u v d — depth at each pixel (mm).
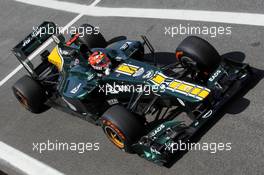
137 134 30562
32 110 39656
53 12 54750
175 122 30406
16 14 57688
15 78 46344
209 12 43438
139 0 49812
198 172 29391
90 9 52031
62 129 37312
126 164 32000
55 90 40344
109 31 47031
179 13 45062
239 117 31844
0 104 43094
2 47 52375
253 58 36406
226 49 38500
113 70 33844
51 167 34125
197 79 34438
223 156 29766
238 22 40781
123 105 34375
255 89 33375
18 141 37844
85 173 32594
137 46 36062
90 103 35281
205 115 30406
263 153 28984
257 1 42094
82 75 35656
